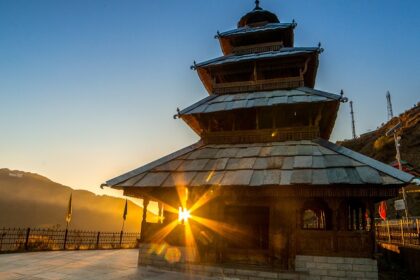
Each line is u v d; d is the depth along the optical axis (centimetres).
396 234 2134
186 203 1334
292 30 1861
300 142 1389
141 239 1372
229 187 1166
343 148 1258
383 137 5859
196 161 1396
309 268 1098
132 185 1300
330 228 1377
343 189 1088
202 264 1216
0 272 1126
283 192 1150
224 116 1584
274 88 1641
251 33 1875
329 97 1388
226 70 1783
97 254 1817
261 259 1194
